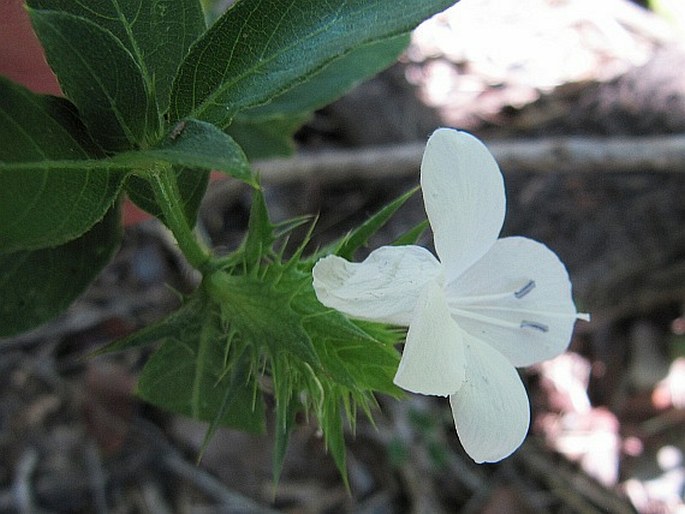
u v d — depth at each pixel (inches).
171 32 3.0
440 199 2.8
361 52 4.8
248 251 3.2
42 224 2.3
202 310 3.3
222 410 3.3
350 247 3.1
